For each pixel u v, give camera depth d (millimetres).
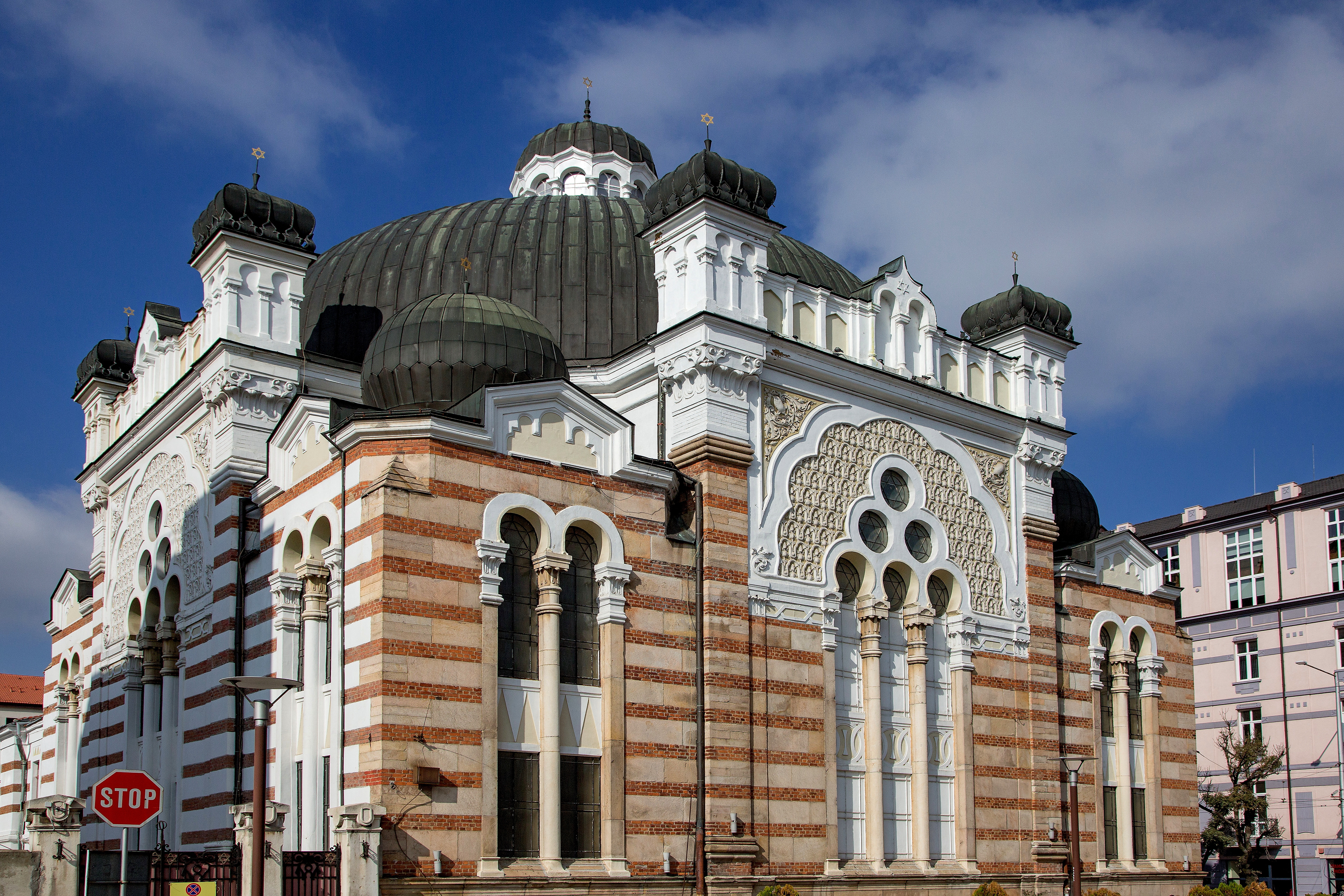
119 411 40125
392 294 36531
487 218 38281
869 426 32812
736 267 30641
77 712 40031
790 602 29906
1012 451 36469
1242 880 53531
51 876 20953
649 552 28016
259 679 19906
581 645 26938
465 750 24375
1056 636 35938
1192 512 64875
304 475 28000
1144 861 38562
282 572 28156
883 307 34125
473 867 24000
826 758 29688
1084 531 40781
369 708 23781
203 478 32375
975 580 34281
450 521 25172
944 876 31188
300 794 26750
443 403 27266
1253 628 60469
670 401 30375
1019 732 34156
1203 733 61594
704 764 27594
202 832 29469
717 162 30406
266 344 31781
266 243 32062
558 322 35156
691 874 26969
